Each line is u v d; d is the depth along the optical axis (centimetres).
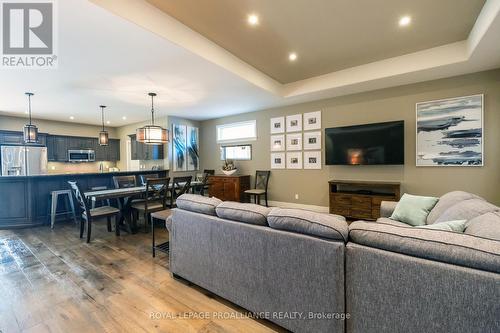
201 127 734
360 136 441
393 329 116
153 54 279
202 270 201
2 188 409
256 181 601
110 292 208
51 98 446
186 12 246
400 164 414
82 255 291
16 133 602
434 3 239
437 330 105
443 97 379
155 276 237
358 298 126
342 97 474
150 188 395
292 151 544
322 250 135
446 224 152
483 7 244
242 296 175
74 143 720
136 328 163
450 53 325
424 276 107
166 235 371
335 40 311
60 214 458
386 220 256
